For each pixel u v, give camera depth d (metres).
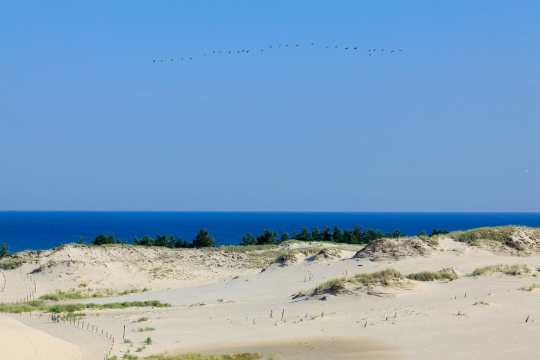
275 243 164.50
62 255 130.88
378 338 53.09
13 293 102.38
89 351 53.50
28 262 128.62
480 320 56.41
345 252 110.38
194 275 123.25
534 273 78.69
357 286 74.12
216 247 150.12
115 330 64.94
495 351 44.75
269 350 52.00
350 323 60.28
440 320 57.78
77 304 88.31
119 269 124.19
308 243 145.12
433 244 99.44
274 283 97.25
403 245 98.50
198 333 61.16
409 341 50.84
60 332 63.81
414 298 69.50
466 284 75.19
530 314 57.44
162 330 63.81
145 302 89.75
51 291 105.94
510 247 98.44
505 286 72.50
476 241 100.31
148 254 138.50
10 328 53.16
